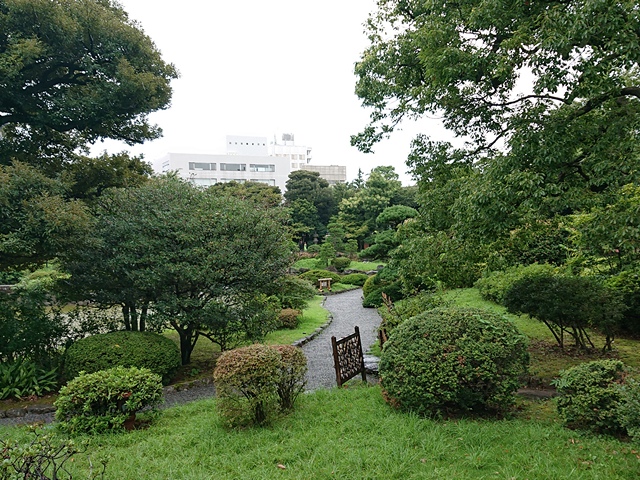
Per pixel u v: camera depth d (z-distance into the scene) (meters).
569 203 5.20
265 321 8.12
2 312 6.97
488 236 5.25
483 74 5.12
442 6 5.45
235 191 17.58
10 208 6.13
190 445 3.93
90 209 7.91
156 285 7.22
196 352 9.02
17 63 7.50
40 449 2.64
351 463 3.27
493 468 3.12
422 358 4.19
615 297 6.20
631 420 3.35
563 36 4.05
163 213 7.42
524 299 6.42
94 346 6.35
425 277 7.99
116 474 3.34
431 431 3.78
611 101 5.33
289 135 72.62
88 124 9.11
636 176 4.58
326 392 5.34
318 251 32.00
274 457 3.48
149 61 9.59
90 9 8.44
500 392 4.09
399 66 6.69
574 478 2.89
